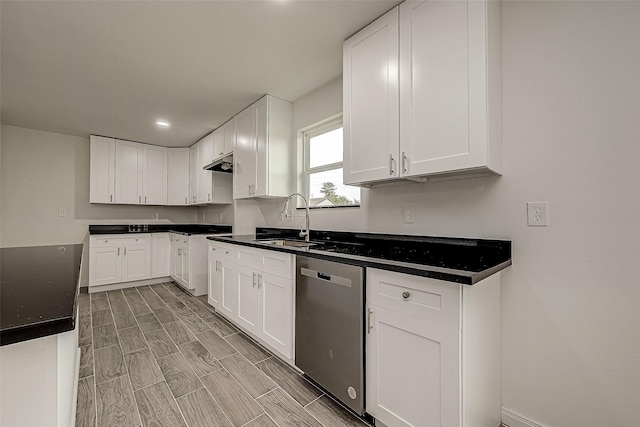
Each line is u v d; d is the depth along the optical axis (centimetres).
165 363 199
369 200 216
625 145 114
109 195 411
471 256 151
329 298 157
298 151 287
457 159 133
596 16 121
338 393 151
